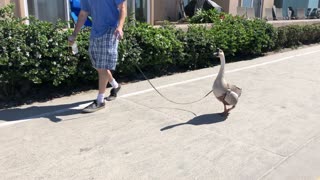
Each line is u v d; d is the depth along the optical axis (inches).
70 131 132.4
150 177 102.9
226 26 276.4
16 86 169.0
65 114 149.9
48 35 167.8
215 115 152.3
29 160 110.7
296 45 378.6
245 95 183.5
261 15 530.6
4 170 104.9
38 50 161.9
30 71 160.7
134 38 201.5
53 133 130.4
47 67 167.5
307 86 204.4
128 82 204.7
